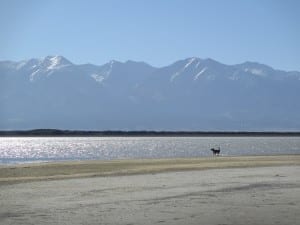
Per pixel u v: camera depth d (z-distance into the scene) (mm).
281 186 31500
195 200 25078
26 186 31656
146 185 32219
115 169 47438
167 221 19453
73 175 40125
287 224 18828
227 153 114000
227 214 20891
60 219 19906
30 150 149750
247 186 31453
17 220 19734
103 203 24109
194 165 52000
